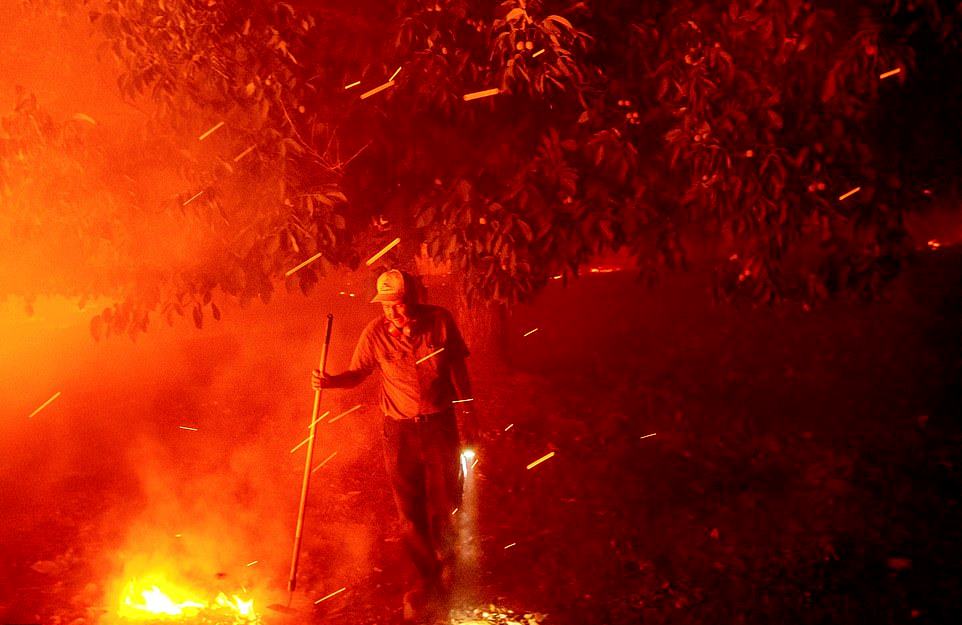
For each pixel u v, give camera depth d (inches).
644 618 189.8
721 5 219.5
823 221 213.2
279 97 212.8
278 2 217.8
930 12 204.4
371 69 233.1
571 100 228.5
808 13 205.3
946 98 229.6
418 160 239.3
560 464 283.4
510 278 226.2
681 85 217.0
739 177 209.6
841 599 192.5
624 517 243.0
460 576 210.8
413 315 196.4
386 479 277.6
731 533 229.9
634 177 227.6
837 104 210.7
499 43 208.1
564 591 203.5
